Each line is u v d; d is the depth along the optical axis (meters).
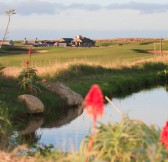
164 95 43.56
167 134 8.34
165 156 8.52
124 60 78.56
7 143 17.06
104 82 46.78
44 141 21.75
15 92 33.06
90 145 8.39
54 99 34.25
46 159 13.10
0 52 125.00
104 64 59.31
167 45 153.25
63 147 13.74
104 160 8.84
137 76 55.81
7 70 41.12
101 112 6.53
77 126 26.94
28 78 34.06
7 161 12.98
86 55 97.75
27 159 13.37
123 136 9.05
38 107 30.67
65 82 44.56
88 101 6.51
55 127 26.52
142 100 39.75
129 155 8.89
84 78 48.34
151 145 8.73
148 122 28.14
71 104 35.06
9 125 19.80
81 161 8.57
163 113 31.98
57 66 48.34
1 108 21.27
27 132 24.44
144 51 122.75
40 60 79.44
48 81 42.91
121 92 45.91
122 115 9.12
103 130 9.20
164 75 58.22
